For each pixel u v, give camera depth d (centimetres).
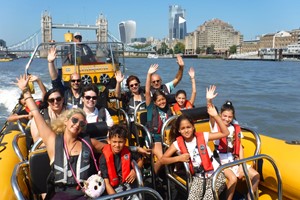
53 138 254
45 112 339
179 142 296
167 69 3888
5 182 266
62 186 248
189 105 425
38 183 258
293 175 286
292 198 290
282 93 1705
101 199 204
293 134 908
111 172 263
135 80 452
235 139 320
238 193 325
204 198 276
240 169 307
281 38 13338
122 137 263
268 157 277
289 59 10631
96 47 544
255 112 1176
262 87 2016
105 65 528
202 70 3912
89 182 243
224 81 2336
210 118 335
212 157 295
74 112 253
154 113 391
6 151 327
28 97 271
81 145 255
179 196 344
